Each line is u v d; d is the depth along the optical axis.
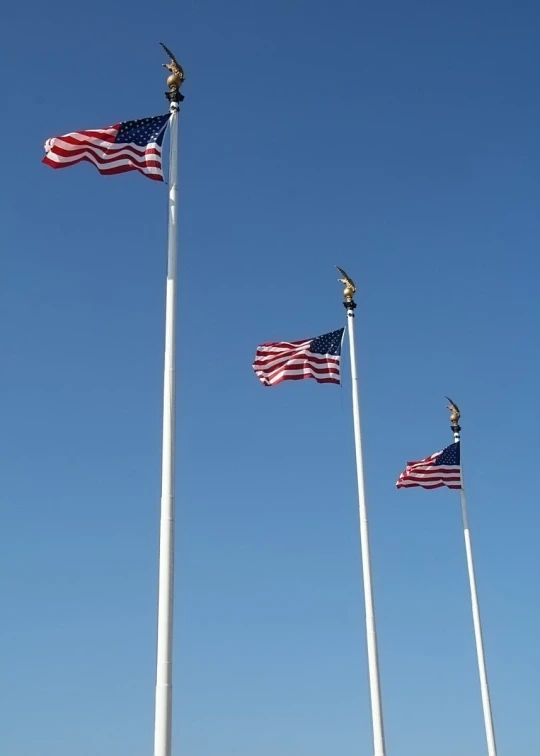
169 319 25.30
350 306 36.31
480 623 40.19
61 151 26.56
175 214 26.61
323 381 34.19
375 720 31.08
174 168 27.09
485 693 39.28
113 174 26.81
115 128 27.25
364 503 33.81
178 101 27.91
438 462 41.12
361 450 34.50
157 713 21.14
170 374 24.70
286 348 34.75
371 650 32.00
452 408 41.97
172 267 25.88
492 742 38.50
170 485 23.53
